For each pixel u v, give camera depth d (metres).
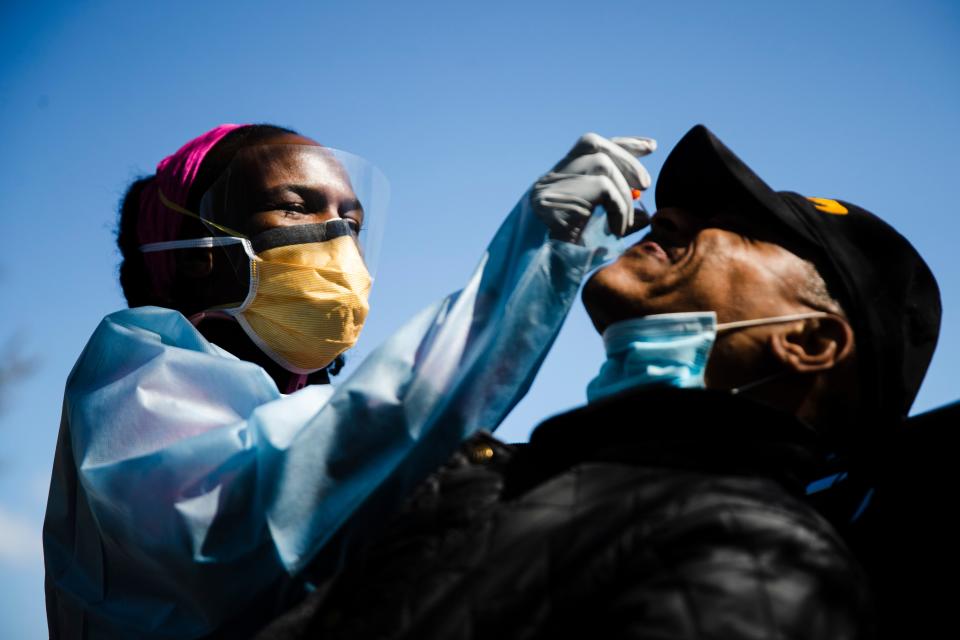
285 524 2.04
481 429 1.96
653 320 1.98
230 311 2.87
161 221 2.95
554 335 2.14
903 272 2.07
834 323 1.99
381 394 2.08
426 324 2.19
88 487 2.24
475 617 1.55
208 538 2.10
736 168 2.05
